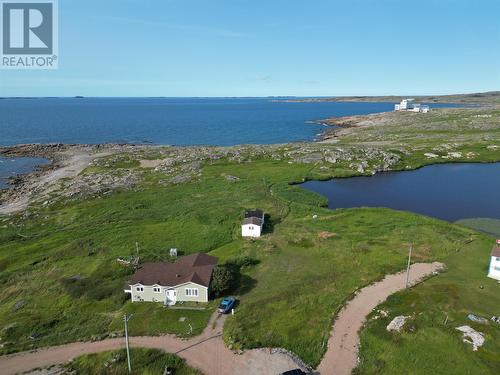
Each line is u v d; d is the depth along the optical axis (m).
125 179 95.44
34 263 52.34
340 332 35.91
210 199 79.44
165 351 33.50
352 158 112.94
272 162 113.50
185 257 48.22
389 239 58.03
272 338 35.09
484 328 34.94
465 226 67.62
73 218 69.31
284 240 58.66
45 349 34.62
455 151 123.94
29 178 104.06
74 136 188.38
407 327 35.25
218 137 188.12
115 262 51.59
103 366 31.78
